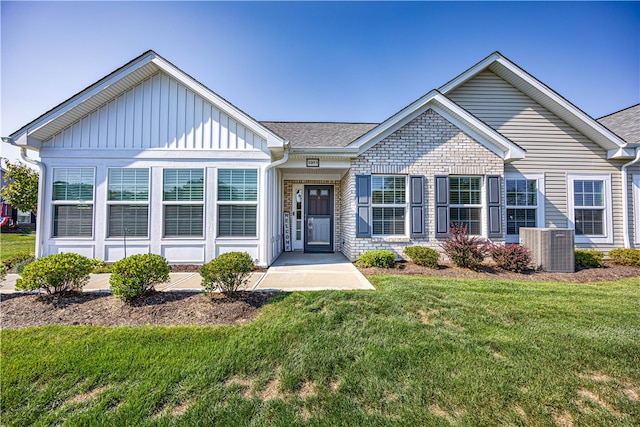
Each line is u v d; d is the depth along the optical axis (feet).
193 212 22.36
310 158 24.79
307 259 26.30
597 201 28.04
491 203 24.68
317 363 8.43
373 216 25.04
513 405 6.73
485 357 8.73
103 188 21.89
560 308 12.71
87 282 15.81
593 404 6.79
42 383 7.62
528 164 27.94
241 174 22.62
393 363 8.42
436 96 24.08
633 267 23.47
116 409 6.64
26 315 11.68
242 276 14.05
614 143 26.86
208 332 10.25
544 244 21.79
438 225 24.45
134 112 22.25
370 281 17.33
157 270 13.61
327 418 6.34
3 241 41.01
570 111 26.91
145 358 8.66
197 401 6.88
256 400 6.93
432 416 6.35
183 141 22.38
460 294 14.42
